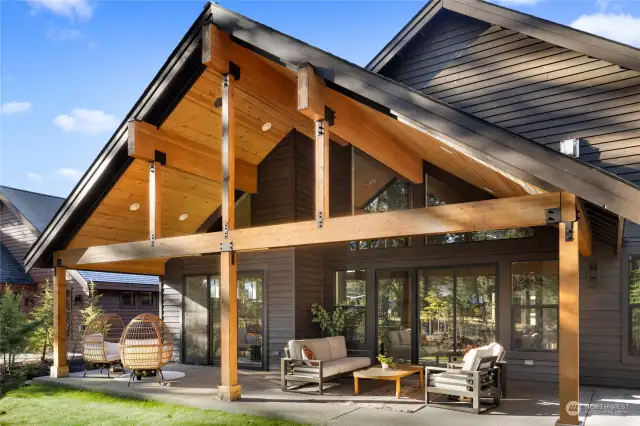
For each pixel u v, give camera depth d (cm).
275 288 1033
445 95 900
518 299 892
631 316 812
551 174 500
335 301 1077
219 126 931
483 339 916
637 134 726
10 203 1777
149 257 833
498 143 529
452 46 905
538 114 807
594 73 768
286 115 981
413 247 996
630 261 821
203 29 745
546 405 677
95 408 725
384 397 739
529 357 868
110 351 970
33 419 667
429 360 962
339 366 813
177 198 1009
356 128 734
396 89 598
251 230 721
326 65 645
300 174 1053
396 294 1012
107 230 1007
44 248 970
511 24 816
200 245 772
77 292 1597
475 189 934
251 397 743
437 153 796
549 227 873
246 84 827
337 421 610
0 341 972
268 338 1034
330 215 1073
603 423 577
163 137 869
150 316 924
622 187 467
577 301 509
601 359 825
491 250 921
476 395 635
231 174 754
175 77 812
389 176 1023
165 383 874
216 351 1119
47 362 1234
